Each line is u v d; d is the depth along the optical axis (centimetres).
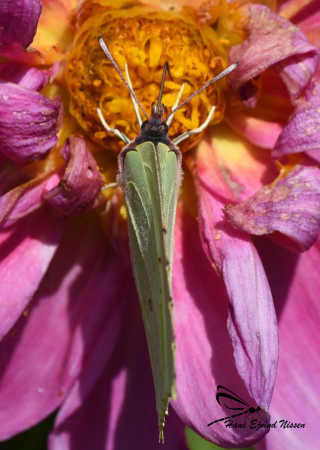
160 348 14
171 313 13
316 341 16
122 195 16
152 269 14
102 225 16
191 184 16
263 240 16
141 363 16
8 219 15
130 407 16
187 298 16
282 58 15
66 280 16
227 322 15
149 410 16
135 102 15
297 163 15
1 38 15
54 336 16
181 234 16
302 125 15
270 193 15
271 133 16
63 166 15
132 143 15
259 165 16
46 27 16
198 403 15
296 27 15
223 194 16
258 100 16
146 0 16
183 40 16
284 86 15
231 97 16
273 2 16
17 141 15
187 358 15
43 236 15
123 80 15
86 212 16
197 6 16
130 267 16
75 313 16
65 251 16
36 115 15
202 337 15
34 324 16
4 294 15
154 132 15
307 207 15
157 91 16
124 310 16
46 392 16
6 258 15
